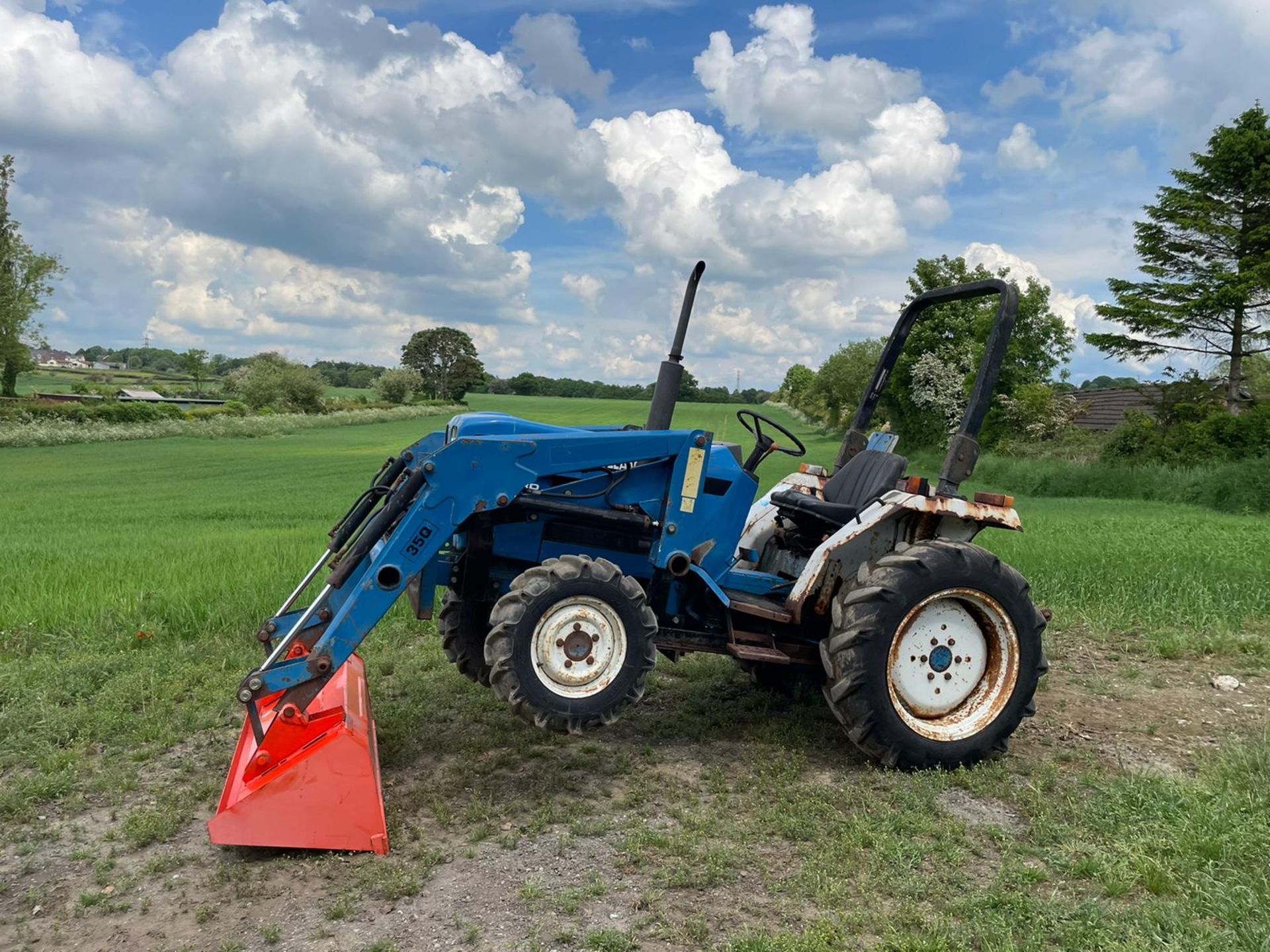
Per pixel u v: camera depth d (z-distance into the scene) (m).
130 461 34.38
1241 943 2.73
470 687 5.40
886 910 2.99
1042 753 4.54
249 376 72.75
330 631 3.70
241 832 3.32
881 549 4.63
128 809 3.80
